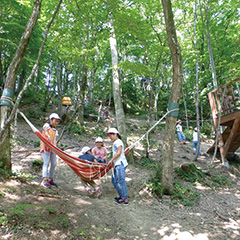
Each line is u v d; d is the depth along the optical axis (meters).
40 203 3.19
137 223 3.37
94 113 15.23
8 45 9.44
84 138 10.02
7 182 3.49
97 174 4.16
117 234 2.96
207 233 3.34
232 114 7.91
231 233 3.46
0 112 3.69
